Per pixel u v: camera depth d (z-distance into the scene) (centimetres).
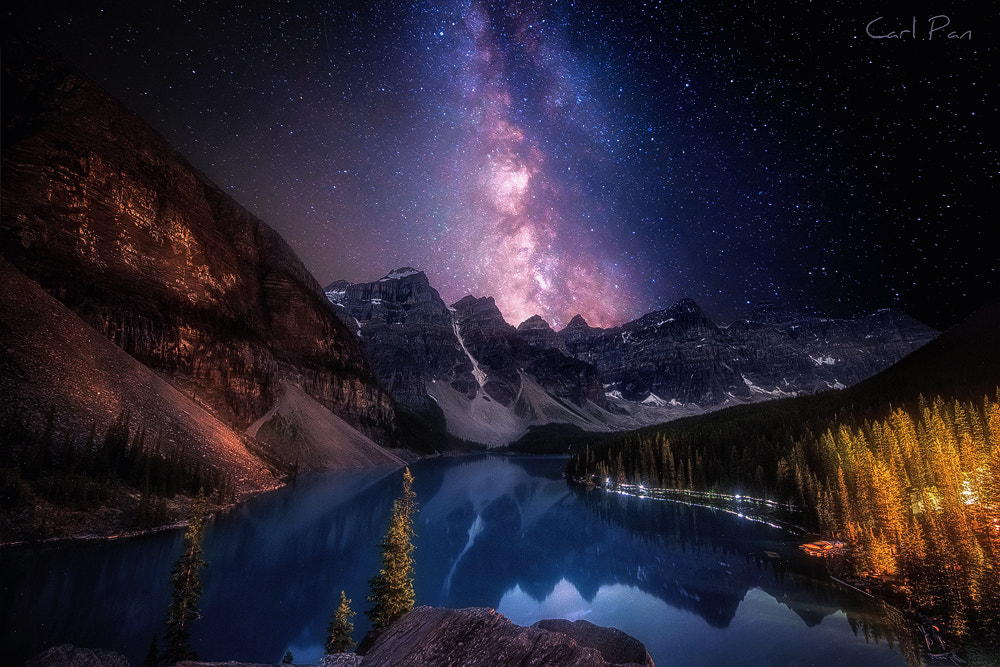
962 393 9494
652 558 6041
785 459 8725
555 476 16550
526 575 5425
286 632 3391
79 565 3847
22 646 2666
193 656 2489
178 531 5012
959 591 3703
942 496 4638
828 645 3341
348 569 4794
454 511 9219
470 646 724
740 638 3584
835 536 6334
